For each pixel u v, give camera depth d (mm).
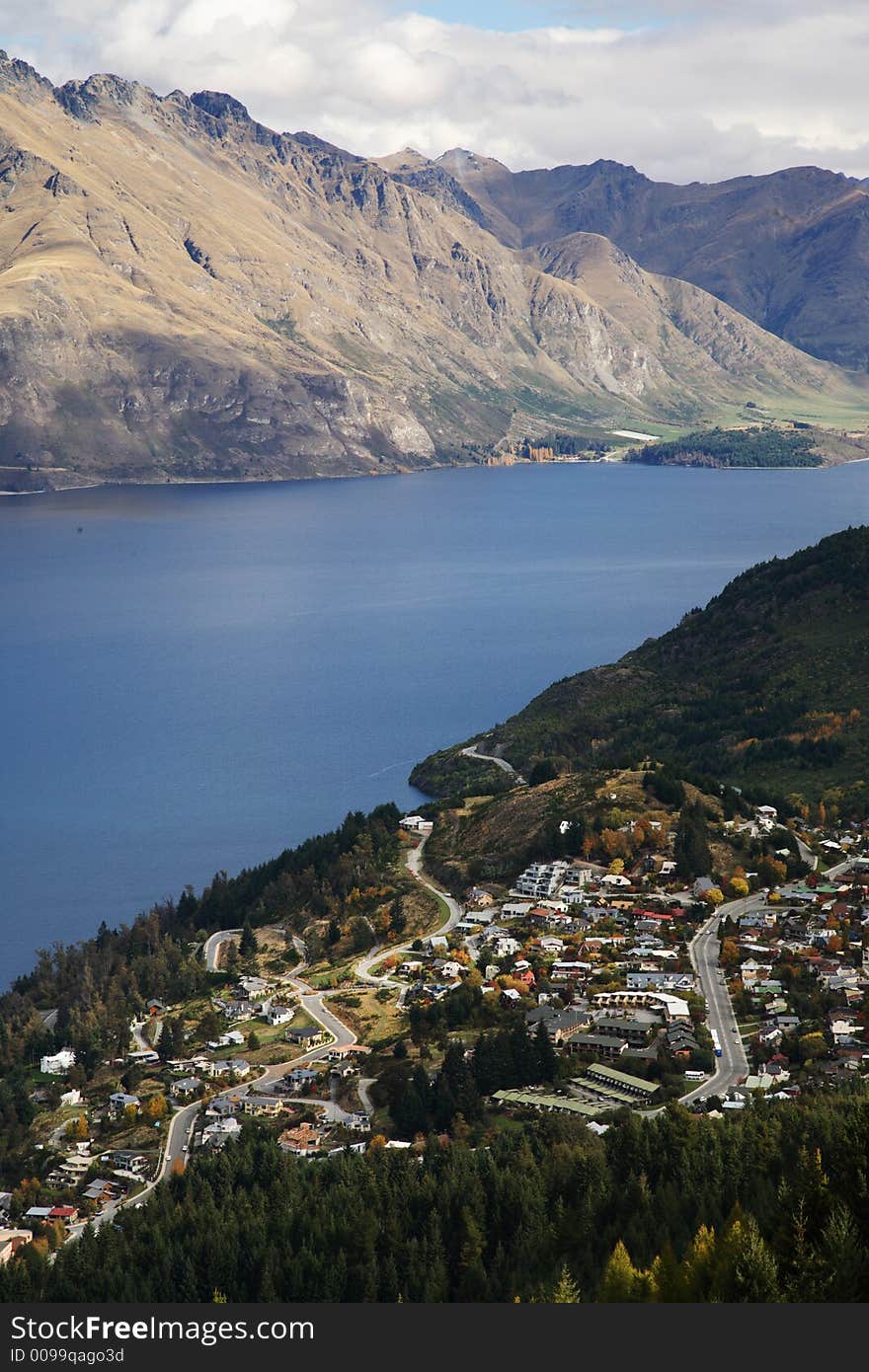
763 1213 131250
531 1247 146750
